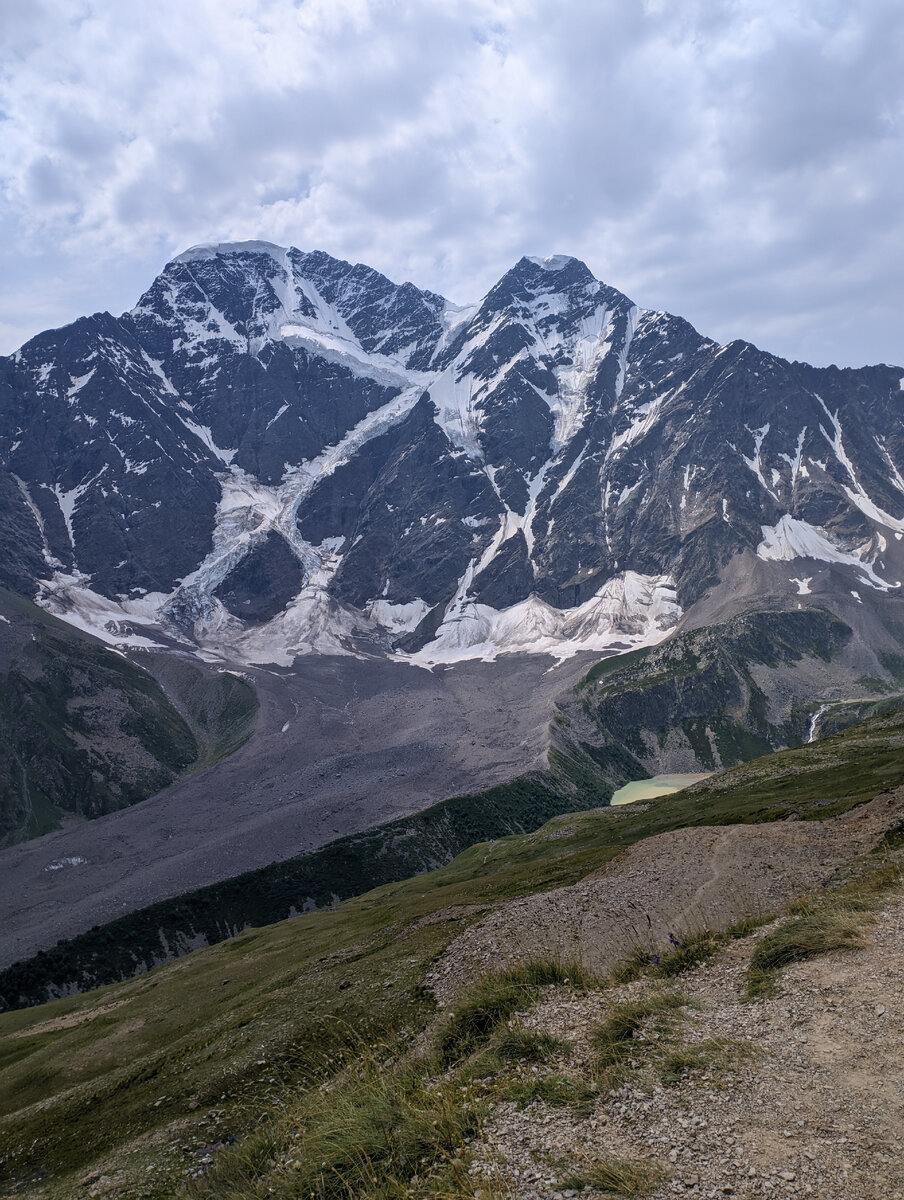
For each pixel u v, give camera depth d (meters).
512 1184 9.54
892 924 15.39
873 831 28.33
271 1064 26.36
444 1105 12.09
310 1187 11.59
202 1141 22.00
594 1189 8.93
